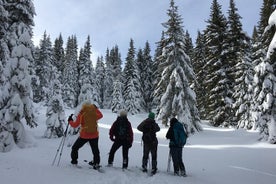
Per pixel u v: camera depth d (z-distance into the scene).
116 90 55.59
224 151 15.79
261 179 9.25
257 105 18.53
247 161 12.67
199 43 39.38
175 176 8.57
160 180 7.26
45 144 12.99
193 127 22.78
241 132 23.39
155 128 9.14
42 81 42.00
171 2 25.19
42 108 35.09
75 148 8.16
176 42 24.70
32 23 16.77
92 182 6.38
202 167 11.17
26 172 6.66
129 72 55.75
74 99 59.56
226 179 9.00
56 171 7.07
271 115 17.84
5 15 14.14
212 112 29.31
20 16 16.53
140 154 13.59
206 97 31.81
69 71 61.88
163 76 24.45
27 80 11.71
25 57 11.81
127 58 57.28
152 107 57.31
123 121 8.88
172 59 24.62
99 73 71.75
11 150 10.23
